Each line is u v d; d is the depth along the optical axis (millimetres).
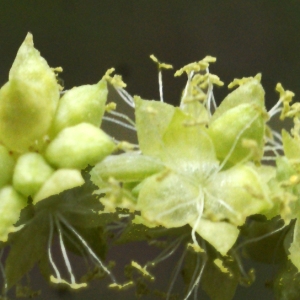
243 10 51
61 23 50
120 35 51
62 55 51
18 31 50
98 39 51
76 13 50
